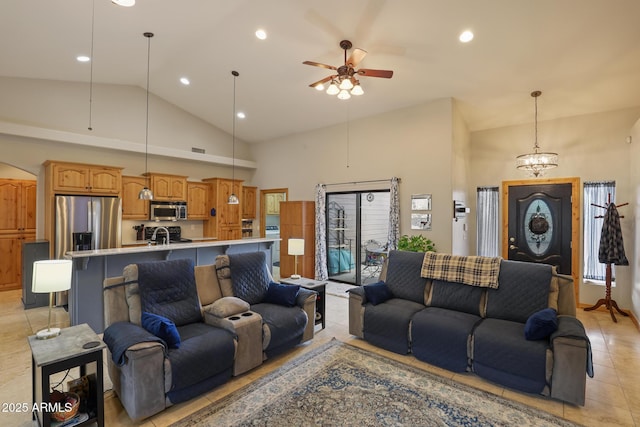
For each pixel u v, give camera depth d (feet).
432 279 12.03
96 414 6.85
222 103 21.26
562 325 8.66
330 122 21.59
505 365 8.68
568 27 10.99
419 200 17.56
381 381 9.17
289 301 11.45
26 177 20.24
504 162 19.04
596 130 16.43
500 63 13.34
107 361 8.93
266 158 26.35
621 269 15.65
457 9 10.85
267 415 7.62
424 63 13.97
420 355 10.33
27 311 15.19
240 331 9.20
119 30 13.37
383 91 16.69
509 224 18.90
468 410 7.84
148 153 20.68
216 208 23.32
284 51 14.76
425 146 17.39
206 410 7.81
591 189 16.56
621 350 11.42
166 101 22.21
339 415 7.63
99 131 19.27
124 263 13.30
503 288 10.62
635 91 14.32
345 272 21.61
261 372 9.66
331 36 13.07
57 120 17.83
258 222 26.86
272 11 12.23
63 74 17.15
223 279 11.27
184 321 9.54
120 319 8.64
